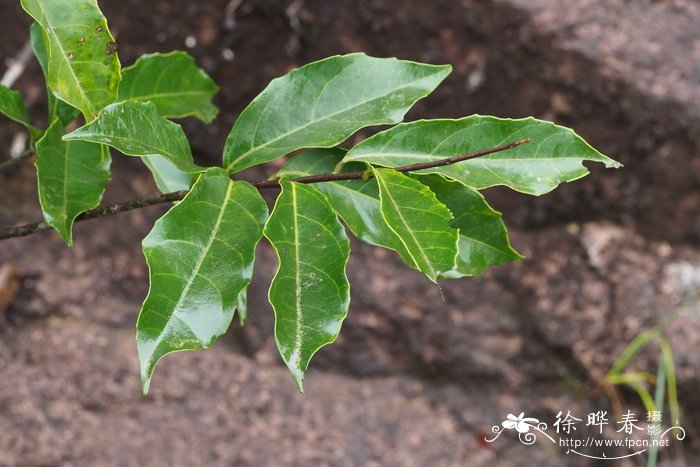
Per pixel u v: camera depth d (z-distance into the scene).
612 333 3.13
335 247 1.13
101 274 3.26
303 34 3.05
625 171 3.13
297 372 1.05
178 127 1.25
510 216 3.26
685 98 2.97
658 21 3.04
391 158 1.25
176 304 1.06
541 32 2.96
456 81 3.06
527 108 3.07
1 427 2.88
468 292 3.27
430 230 1.12
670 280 3.17
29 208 3.27
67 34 1.20
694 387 3.04
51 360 3.06
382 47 3.05
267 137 1.30
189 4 3.00
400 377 3.25
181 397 3.05
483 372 3.21
